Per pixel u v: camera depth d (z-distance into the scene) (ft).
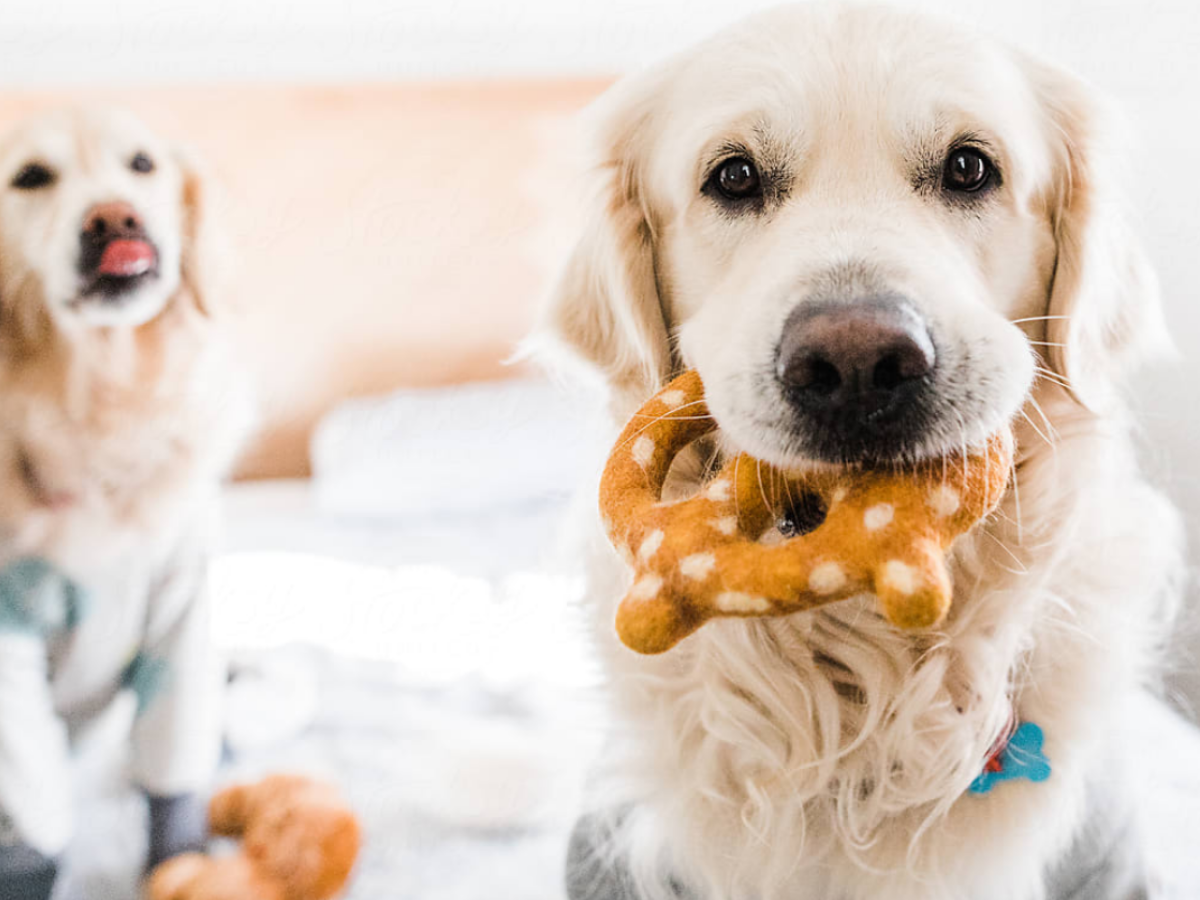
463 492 4.04
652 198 1.97
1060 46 2.64
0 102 3.58
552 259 4.11
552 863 2.44
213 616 2.64
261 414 4.02
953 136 1.70
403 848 2.45
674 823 1.88
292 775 2.50
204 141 3.77
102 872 2.29
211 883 2.25
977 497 1.45
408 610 3.27
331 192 3.93
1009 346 1.53
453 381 4.28
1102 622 1.83
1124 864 1.91
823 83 1.70
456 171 4.09
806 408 1.49
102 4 3.54
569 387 2.18
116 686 2.27
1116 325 1.93
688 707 1.87
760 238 1.74
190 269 2.32
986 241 1.75
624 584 1.88
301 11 3.76
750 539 1.49
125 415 2.18
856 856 1.81
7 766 2.16
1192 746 2.38
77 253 2.16
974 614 1.78
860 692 1.83
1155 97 2.57
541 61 4.19
